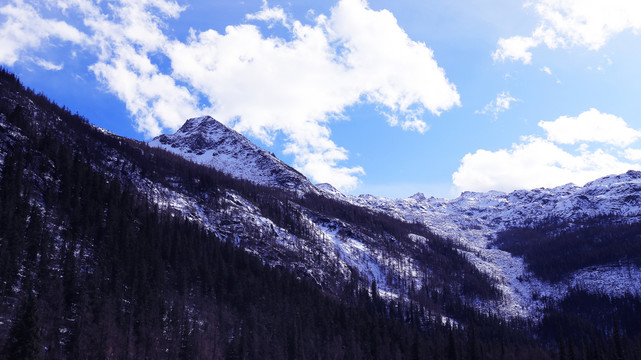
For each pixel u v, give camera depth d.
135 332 122.88
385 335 183.75
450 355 178.75
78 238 149.00
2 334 97.56
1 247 119.69
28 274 116.94
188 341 127.06
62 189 168.38
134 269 145.50
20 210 137.25
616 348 185.38
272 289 185.88
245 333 143.62
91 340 110.19
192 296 158.75
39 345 95.00
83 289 123.75
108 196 182.38
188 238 192.12
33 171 166.75
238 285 174.12
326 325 173.00
